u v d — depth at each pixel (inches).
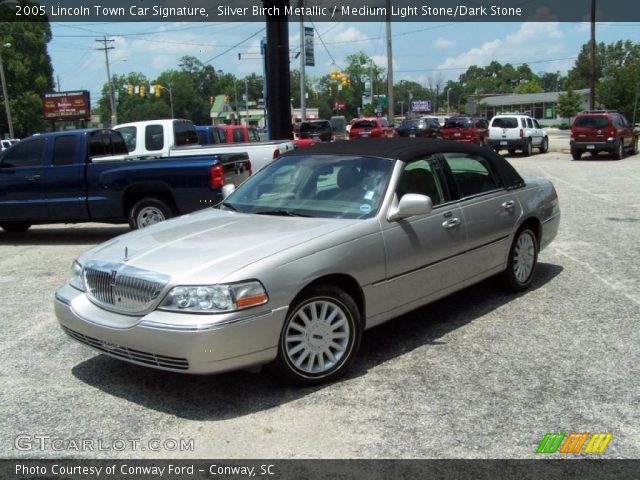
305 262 156.8
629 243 329.7
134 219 372.8
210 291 143.9
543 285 253.6
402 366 175.6
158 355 146.9
